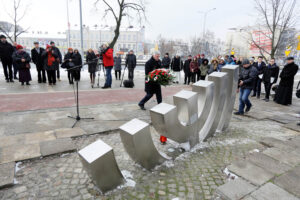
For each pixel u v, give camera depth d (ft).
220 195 7.66
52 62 28.68
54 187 7.90
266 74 25.35
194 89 11.35
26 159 9.55
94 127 13.79
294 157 10.60
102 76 44.55
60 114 16.48
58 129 13.26
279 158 10.46
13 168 8.76
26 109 17.51
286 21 33.81
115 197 7.45
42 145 10.91
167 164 9.72
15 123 14.19
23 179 8.29
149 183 8.33
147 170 9.18
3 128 13.24
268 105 23.36
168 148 11.44
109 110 18.20
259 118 17.76
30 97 21.83
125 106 19.79
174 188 8.08
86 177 8.57
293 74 22.88
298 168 9.55
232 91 13.51
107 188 7.60
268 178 8.66
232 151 11.39
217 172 9.28
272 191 7.79
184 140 10.51
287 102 23.61
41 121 14.74
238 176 8.86
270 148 11.61
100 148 7.29
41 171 8.89
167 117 8.79
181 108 10.16
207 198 7.57
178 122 9.49
